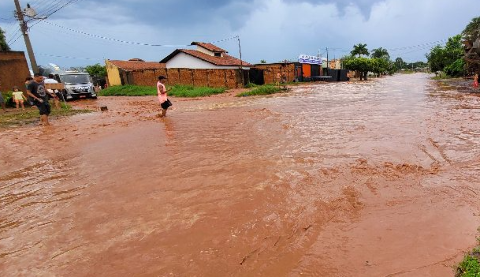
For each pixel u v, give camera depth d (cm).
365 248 288
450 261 261
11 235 345
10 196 459
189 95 2408
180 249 299
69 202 424
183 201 402
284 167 513
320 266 266
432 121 851
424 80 3644
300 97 1855
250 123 949
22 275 274
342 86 2952
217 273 263
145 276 263
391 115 989
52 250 311
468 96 1495
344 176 461
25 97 1791
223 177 480
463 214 337
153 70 3609
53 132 955
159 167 548
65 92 2389
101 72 5234
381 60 6956
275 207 373
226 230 328
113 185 475
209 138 761
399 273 251
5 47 2877
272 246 298
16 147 767
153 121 1096
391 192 400
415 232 309
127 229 341
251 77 3816
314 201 384
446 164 495
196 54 3556
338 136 722
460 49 4025
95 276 267
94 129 978
